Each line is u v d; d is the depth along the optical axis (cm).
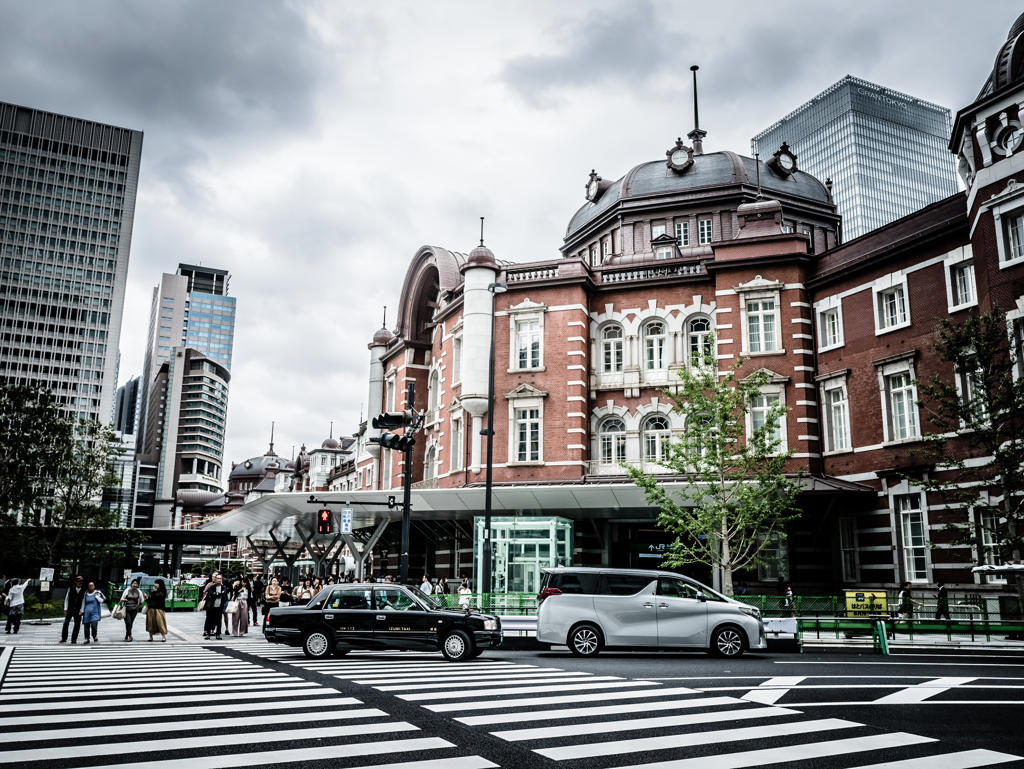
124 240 15738
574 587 1803
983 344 2180
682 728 851
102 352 15325
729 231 4400
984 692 1128
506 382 3497
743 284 3272
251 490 13725
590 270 3597
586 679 1288
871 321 2967
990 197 2439
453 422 3819
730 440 2764
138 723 864
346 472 6919
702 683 1231
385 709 966
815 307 3209
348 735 804
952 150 2734
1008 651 1902
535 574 2995
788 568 2994
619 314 3503
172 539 4322
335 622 1706
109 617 3334
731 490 2673
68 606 2092
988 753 738
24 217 15062
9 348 14738
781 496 2727
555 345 3453
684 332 3416
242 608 2434
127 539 4200
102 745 751
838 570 2914
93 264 15462
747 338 3244
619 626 1764
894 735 818
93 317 15338
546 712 949
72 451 4028
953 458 2289
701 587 1803
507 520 3069
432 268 4438
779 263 3250
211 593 2288
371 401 4975
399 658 1738
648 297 3481
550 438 3369
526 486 2981
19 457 3797
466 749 743
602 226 4697
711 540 2630
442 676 1334
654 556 3366
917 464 2677
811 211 4572
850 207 15212
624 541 3400
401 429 4331
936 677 1308
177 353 19012
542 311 3503
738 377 3209
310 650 1708
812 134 16350
